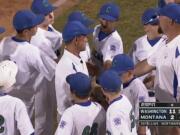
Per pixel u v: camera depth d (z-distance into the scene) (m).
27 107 27.88
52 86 28.77
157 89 25.17
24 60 26.30
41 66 26.30
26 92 27.38
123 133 21.38
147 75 28.95
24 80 26.70
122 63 24.77
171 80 24.00
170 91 24.28
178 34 23.81
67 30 25.02
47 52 29.03
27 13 26.44
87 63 31.42
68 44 25.17
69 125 21.62
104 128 22.83
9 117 21.14
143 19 30.39
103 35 33.06
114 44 32.75
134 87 25.23
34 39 28.66
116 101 21.86
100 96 25.23
